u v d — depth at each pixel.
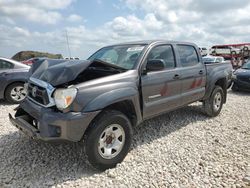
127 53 4.61
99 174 3.54
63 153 4.10
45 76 3.72
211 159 4.04
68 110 3.27
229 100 8.93
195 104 7.46
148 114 4.37
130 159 3.97
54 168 3.65
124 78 3.91
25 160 3.86
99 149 3.51
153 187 3.26
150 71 4.40
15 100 7.72
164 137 4.93
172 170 3.68
